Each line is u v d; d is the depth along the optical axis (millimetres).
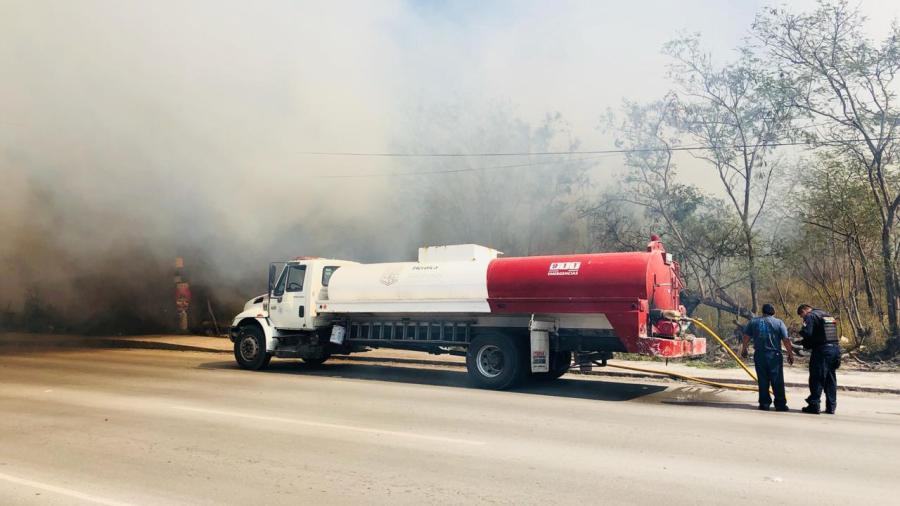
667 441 6074
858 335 13438
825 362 7934
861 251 13547
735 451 5684
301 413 7418
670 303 9914
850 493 4430
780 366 8195
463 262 10398
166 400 8344
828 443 6059
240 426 6633
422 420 7043
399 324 11117
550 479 4730
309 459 5285
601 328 9461
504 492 4418
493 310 9922
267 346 12008
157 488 4512
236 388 9539
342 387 9750
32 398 8477
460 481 4668
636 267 9031
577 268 9375
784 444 5992
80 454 5465
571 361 10672
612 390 9945
